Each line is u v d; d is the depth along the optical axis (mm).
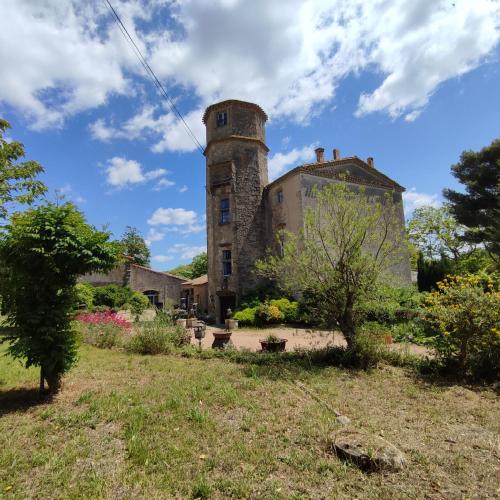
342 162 21891
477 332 6773
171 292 34500
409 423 4641
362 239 8133
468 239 23297
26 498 2971
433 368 7305
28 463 3506
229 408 5062
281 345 10289
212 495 2984
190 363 8516
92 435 4168
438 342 7281
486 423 4660
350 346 8141
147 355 9766
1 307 5543
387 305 8508
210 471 3348
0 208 12906
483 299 6664
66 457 3588
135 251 50344
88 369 7617
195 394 5613
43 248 5270
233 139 24062
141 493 3021
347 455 3535
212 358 9258
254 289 22469
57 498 2957
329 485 3111
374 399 5629
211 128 25031
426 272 23969
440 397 5766
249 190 23781
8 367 7641
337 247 8344
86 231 5785
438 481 3209
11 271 5449
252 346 12531
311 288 8461
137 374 7191
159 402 5289
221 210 24031
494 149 21781
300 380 6672
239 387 6145
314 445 3865
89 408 4984
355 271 8086
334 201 8617
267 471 3322
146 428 4301
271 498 2908
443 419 4789
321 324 8797
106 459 3592
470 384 6609
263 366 7797
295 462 3469
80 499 2926
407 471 3371
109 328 11805
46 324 5527
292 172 20719
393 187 23406
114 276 32625
